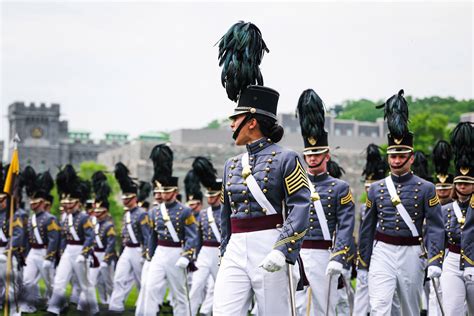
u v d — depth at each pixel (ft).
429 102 215.92
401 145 49.57
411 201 49.03
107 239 90.84
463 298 49.34
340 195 50.78
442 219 48.91
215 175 77.71
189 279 85.51
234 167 36.24
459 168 50.14
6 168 80.23
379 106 51.31
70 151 571.28
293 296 33.76
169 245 64.85
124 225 84.53
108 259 89.25
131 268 82.53
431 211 48.67
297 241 33.86
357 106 350.84
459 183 50.14
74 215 83.10
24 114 557.33
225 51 36.32
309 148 51.29
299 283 35.88
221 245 37.32
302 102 51.37
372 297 49.42
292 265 34.50
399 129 49.39
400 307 50.21
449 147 59.88
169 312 80.28
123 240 85.76
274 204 35.22
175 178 65.62
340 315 58.59
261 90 35.68
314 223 50.57
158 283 64.49
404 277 49.08
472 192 49.80
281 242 33.71
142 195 104.32
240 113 35.63
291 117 333.01
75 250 82.28
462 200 50.42
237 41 35.91
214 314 35.24
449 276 49.67
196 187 86.74
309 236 50.62
